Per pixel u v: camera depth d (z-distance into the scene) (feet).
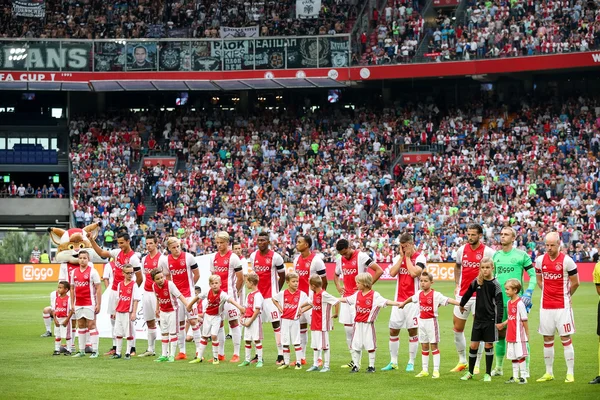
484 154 189.98
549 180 178.70
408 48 199.72
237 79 201.67
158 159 202.39
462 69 194.18
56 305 69.62
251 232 178.81
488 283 54.29
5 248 202.39
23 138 210.38
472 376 55.83
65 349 71.26
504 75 199.93
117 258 72.23
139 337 79.51
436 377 56.13
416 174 189.47
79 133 207.72
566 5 192.13
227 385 53.42
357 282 58.90
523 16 195.11
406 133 202.49
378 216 179.93
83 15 211.82
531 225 167.12
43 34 207.92
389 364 60.59
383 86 211.20
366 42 203.10
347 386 52.95
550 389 51.49
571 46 187.11
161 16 213.46
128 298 67.31
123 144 204.74
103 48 199.21
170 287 64.80
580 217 168.04
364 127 205.26
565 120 192.75
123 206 189.57
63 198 201.77
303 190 190.08
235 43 201.77
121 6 213.87
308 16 211.00
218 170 197.67
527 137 192.13
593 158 182.09
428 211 179.52
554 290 54.85
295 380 55.47
